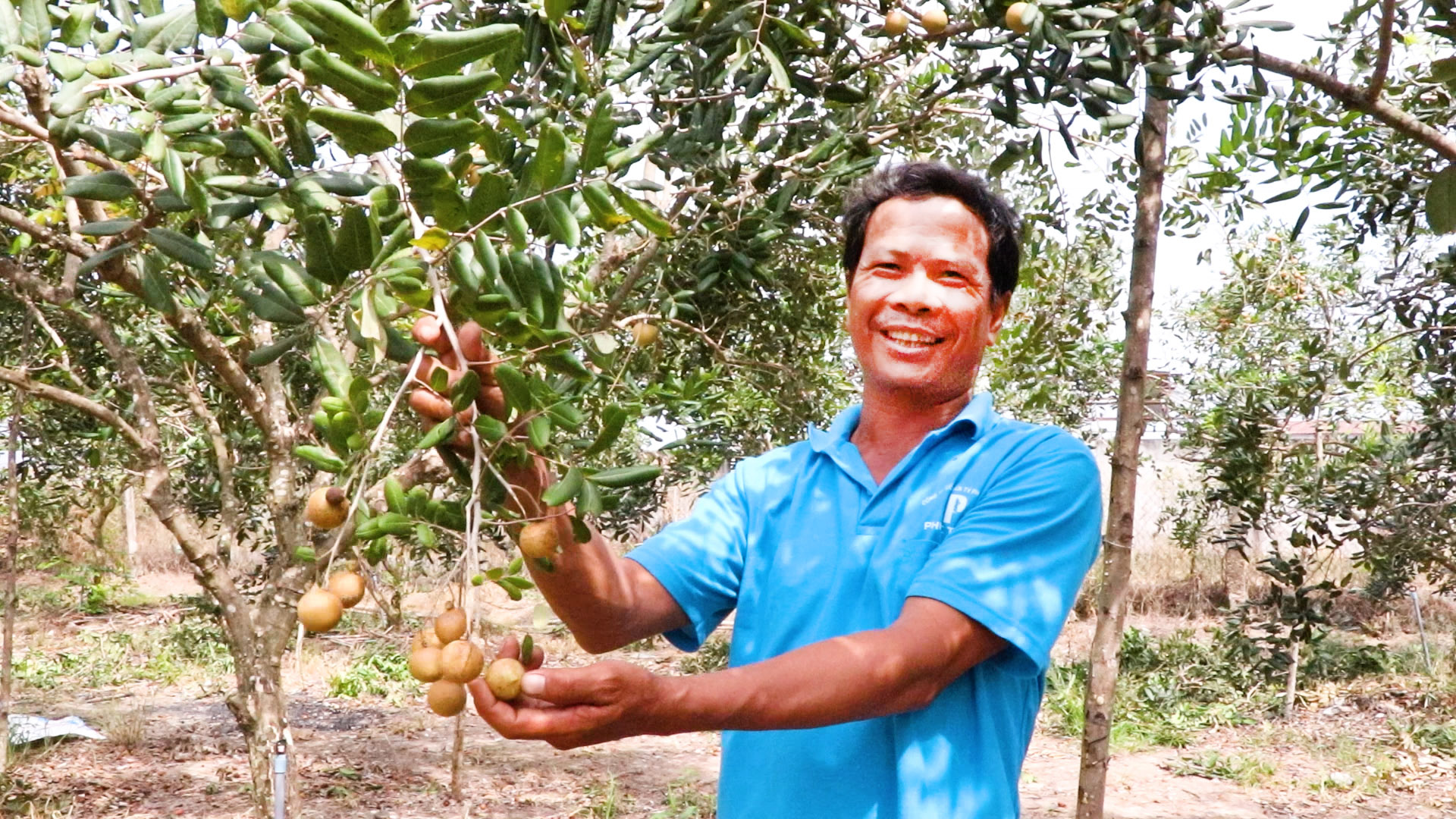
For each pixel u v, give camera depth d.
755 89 2.51
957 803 1.45
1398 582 6.56
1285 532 14.47
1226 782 8.58
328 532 4.48
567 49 2.20
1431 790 8.33
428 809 7.68
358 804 7.77
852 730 1.53
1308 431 8.84
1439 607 14.04
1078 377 8.08
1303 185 3.64
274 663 4.47
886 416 1.73
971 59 3.44
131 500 18.17
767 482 1.77
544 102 2.34
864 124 3.20
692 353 5.15
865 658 1.25
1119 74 2.24
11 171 4.10
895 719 1.49
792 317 5.18
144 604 16.44
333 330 2.66
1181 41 2.26
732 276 3.51
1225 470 6.43
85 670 12.22
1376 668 11.70
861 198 1.76
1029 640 1.35
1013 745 1.52
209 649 12.95
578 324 3.39
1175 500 12.27
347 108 1.37
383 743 9.47
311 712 10.55
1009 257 1.74
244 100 1.43
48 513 11.70
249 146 1.44
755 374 5.43
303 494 4.57
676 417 5.27
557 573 1.51
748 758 1.63
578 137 2.42
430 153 1.26
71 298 3.94
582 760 9.04
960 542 1.42
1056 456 1.54
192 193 1.45
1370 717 10.27
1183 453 9.73
